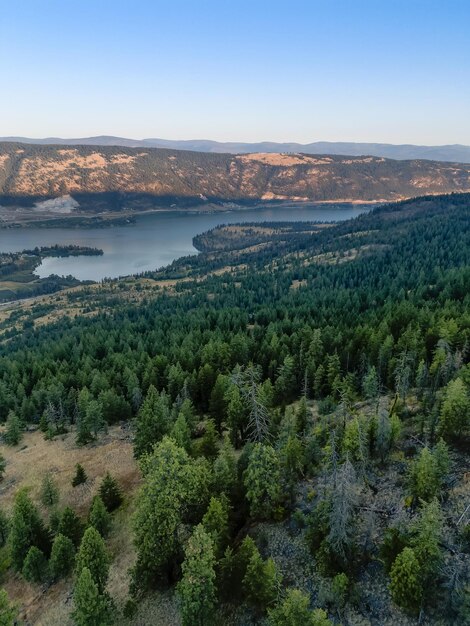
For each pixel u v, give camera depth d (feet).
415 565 99.09
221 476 141.28
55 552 140.97
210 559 106.73
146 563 120.57
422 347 264.11
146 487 122.62
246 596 115.03
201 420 264.11
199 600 103.50
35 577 143.54
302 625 92.73
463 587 99.50
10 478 223.92
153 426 200.44
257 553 107.76
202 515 134.00
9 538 152.05
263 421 172.24
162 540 118.73
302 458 158.30
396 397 205.46
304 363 290.76
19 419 292.61
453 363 212.02
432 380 219.41
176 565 127.13
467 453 151.23
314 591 114.62
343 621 105.40
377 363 267.18
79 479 204.33
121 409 288.51
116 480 204.13
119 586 135.03
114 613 121.90
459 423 157.79
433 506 106.93
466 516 120.26
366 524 128.77
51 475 219.00
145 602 124.26
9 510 193.88
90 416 252.42
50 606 135.74
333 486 119.03
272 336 346.54
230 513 140.36
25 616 134.10
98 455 234.79
